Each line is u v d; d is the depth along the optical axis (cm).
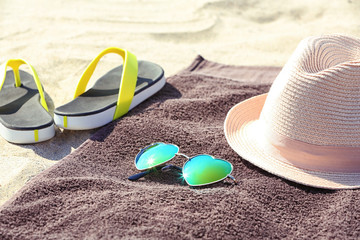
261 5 415
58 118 201
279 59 312
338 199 144
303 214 141
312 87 149
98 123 203
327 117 148
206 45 341
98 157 177
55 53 306
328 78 147
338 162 154
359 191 145
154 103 222
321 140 151
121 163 175
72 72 279
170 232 127
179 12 410
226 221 132
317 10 393
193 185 151
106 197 143
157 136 189
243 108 197
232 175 164
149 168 159
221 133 194
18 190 152
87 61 294
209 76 264
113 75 243
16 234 128
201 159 157
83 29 365
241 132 182
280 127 159
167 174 168
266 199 147
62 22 382
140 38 349
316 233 132
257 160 163
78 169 166
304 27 366
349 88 146
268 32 365
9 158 180
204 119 213
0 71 217
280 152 161
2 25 371
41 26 370
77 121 199
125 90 209
